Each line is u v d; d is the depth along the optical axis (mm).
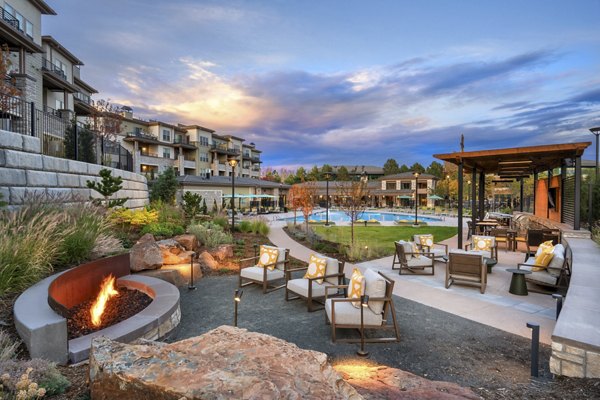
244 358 1915
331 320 4711
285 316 5680
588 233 10203
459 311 5926
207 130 50625
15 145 7508
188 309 6004
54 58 23250
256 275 7156
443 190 50281
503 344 4566
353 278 5125
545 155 11961
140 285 5945
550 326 5207
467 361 4066
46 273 5078
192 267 7391
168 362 1883
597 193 12898
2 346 3055
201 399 1505
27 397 2098
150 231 9922
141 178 17141
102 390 1918
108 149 14109
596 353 3336
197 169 48344
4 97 9375
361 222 24625
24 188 7676
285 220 25969
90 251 6145
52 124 10664
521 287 6906
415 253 8836
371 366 3891
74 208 7168
